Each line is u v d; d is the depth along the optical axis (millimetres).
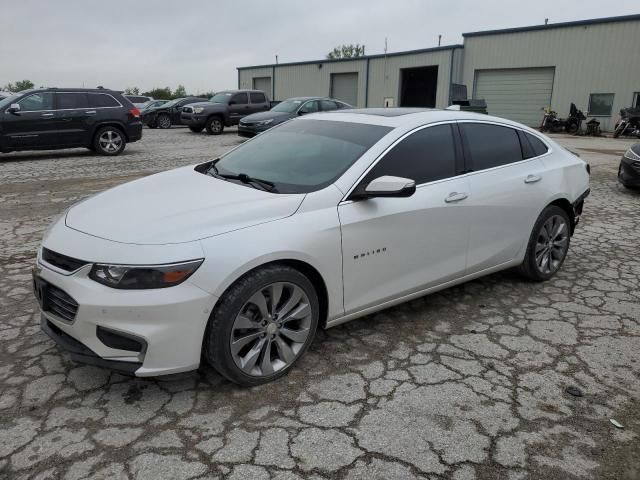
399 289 3641
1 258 5223
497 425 2756
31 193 8547
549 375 3244
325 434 2646
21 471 2354
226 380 3115
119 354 2717
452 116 4102
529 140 4660
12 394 2918
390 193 3170
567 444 2627
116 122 13523
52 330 3000
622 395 3055
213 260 2738
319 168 3518
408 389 3055
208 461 2441
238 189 3375
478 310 4176
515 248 4434
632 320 4035
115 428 2654
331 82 35625
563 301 4379
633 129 21766
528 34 25766
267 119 16672
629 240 6230
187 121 21453
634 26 22516
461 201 3869
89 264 2723
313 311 3197
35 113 12359
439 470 2432
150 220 2941
